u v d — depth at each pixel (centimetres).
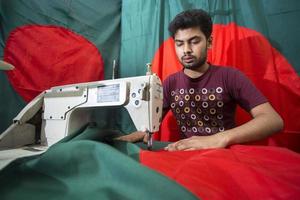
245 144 82
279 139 122
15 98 133
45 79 143
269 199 41
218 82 114
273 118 86
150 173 41
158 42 157
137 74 167
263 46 129
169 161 57
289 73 123
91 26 166
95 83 90
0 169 53
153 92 82
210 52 139
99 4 171
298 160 59
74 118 95
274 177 47
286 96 123
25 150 87
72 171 48
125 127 169
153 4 163
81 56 159
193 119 120
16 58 133
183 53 108
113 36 179
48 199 42
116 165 45
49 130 99
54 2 150
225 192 42
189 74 121
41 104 103
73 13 158
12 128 95
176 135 148
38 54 141
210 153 62
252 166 52
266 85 127
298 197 41
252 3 133
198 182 45
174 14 153
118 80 86
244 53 133
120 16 183
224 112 115
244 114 133
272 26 128
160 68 157
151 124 82
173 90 127
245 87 105
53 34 148
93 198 40
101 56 170
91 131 74
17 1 135
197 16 104
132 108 84
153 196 37
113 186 42
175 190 37
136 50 169
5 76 130
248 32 133
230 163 53
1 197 43
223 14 140
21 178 49
